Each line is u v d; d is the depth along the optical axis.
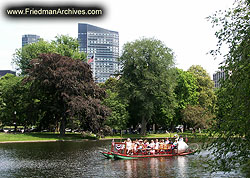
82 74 60.88
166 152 35.97
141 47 66.12
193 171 24.69
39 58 60.69
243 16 13.09
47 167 26.77
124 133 78.69
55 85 57.62
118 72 70.50
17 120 79.38
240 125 11.96
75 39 84.62
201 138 14.07
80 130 59.62
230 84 13.02
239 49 12.80
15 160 30.62
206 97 85.38
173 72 65.88
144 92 64.56
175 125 82.50
